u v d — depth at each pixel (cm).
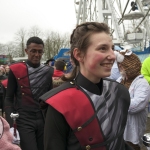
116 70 370
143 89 231
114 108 123
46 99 118
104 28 119
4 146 143
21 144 249
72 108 113
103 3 1284
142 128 244
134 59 242
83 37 117
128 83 248
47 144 117
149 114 547
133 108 227
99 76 116
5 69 835
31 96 266
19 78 265
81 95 117
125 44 1193
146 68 427
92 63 115
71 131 116
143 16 1230
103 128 115
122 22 1264
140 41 1246
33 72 270
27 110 263
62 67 421
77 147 114
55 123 116
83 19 1390
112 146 117
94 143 113
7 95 266
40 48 271
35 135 261
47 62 861
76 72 131
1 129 147
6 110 259
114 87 130
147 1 1259
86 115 114
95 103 117
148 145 152
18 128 254
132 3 1263
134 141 237
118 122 122
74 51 123
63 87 122
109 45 116
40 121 264
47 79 277
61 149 116
